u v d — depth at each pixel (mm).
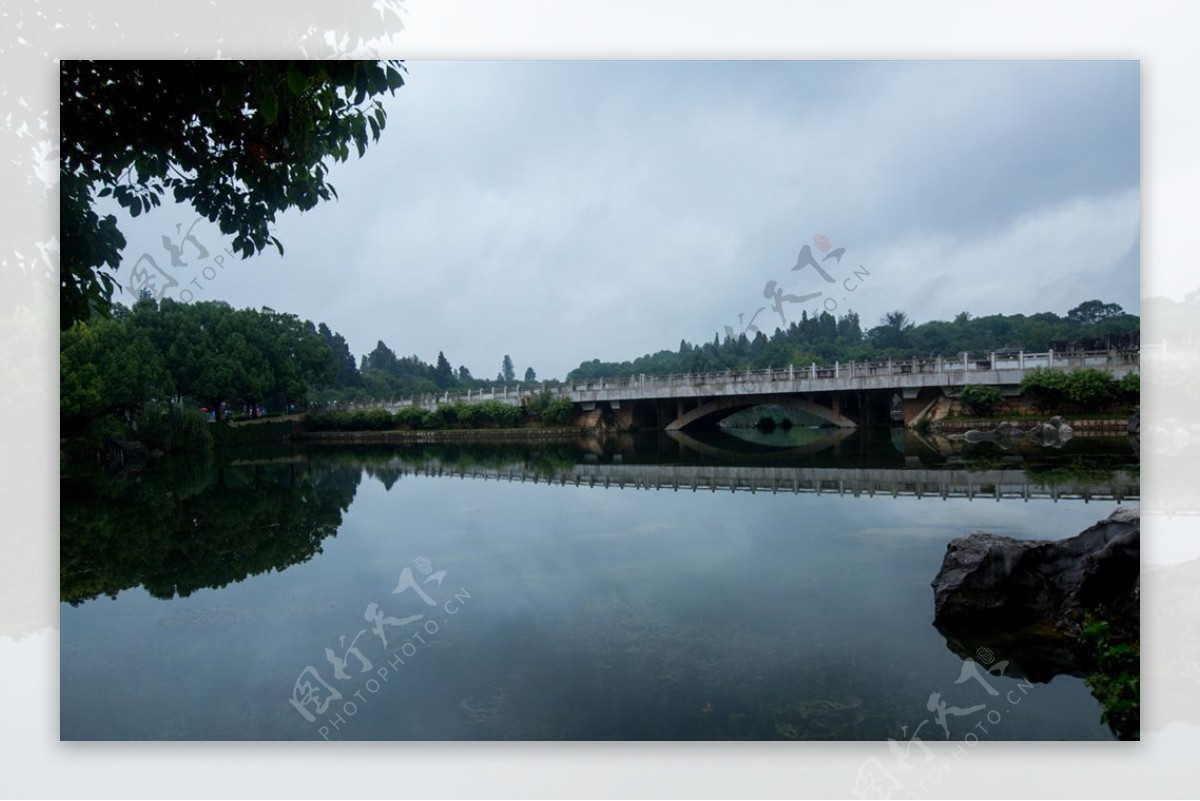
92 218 5691
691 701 5965
